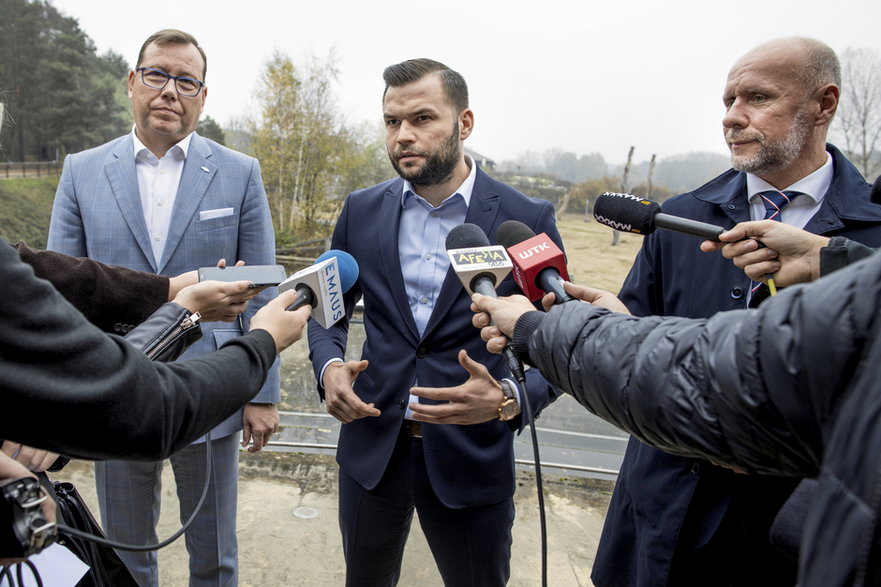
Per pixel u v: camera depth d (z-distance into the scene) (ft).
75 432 2.56
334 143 77.20
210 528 6.82
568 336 3.18
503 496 5.74
